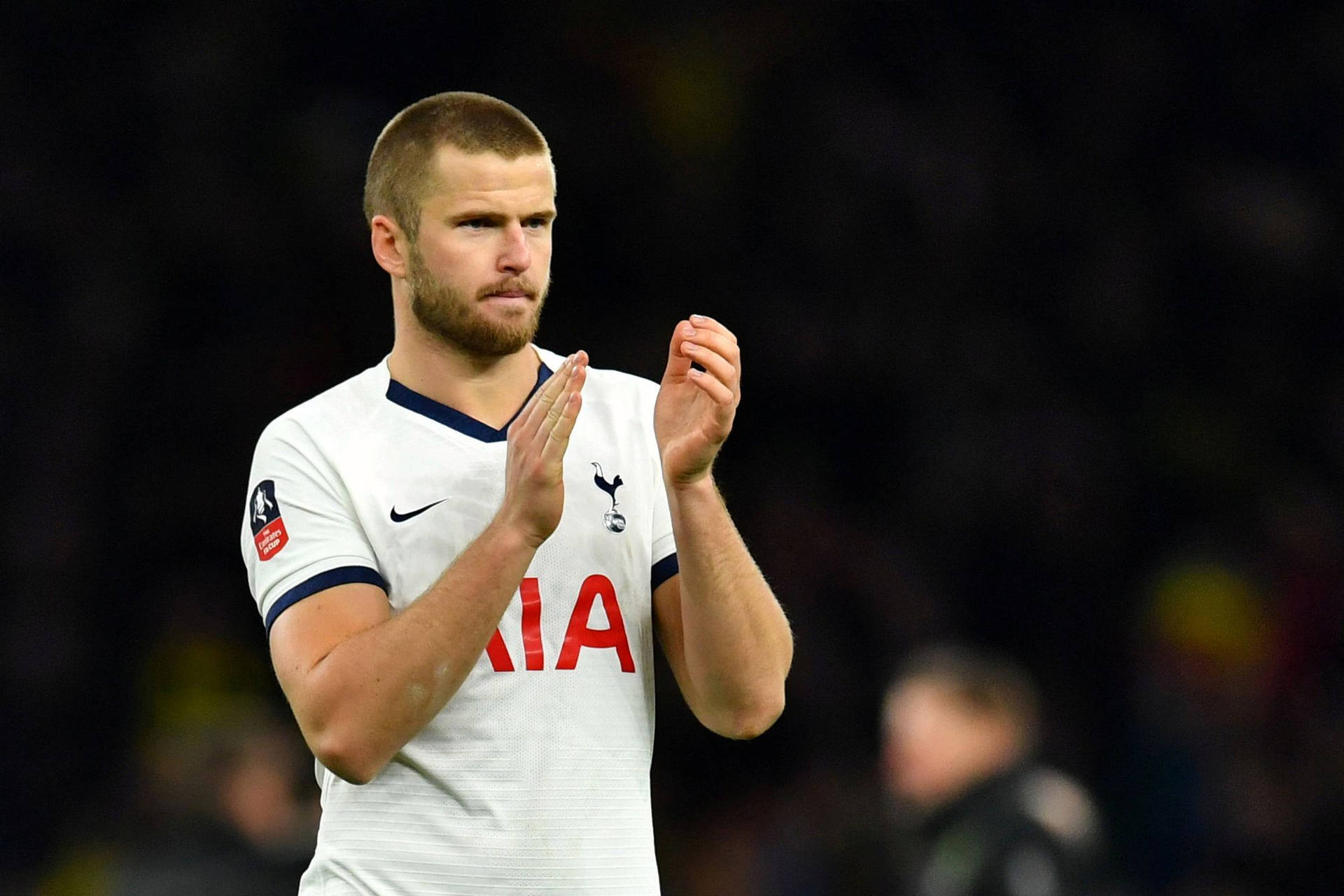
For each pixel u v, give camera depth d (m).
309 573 10.67
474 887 10.48
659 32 44.28
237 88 42.16
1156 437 42.84
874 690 35.19
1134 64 47.12
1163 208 46.19
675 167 43.06
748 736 11.20
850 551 37.19
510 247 10.70
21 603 36.06
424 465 10.96
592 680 10.80
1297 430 43.66
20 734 34.59
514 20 43.44
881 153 44.12
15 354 39.03
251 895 21.38
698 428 10.43
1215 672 37.50
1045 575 39.41
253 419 38.94
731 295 42.25
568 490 11.05
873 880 28.33
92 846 31.41
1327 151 47.12
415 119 10.92
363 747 10.06
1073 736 37.44
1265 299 44.78
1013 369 42.59
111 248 40.47
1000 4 46.88
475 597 9.97
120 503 37.75
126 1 42.44
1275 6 48.31
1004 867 19.67
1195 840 34.78
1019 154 45.84
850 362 41.56
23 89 41.53
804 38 45.31
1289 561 40.22
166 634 35.09
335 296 40.38
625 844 10.76
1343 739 37.00
